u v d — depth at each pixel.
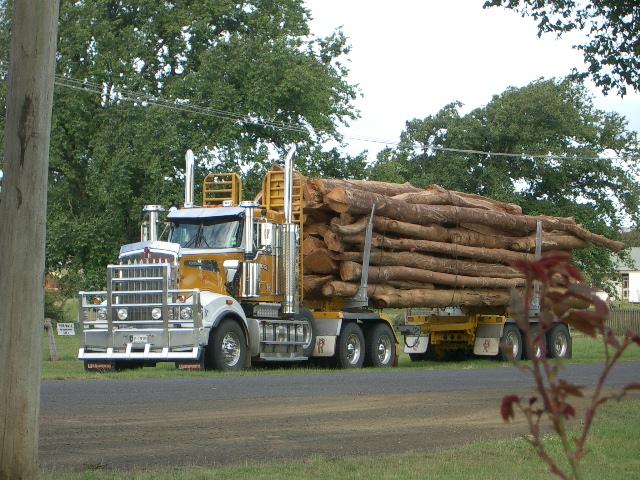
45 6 6.00
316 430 9.48
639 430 9.86
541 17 21.30
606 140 57.72
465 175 57.00
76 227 36.72
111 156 36.16
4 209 5.98
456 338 26.19
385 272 22.12
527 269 3.02
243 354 18.52
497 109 55.91
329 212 21.36
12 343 5.90
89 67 37.25
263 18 38.88
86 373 16.78
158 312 17.47
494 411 11.42
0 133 34.41
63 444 8.16
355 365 21.66
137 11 38.97
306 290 21.06
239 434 9.04
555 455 8.23
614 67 21.02
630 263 61.19
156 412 10.36
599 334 3.29
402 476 7.08
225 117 36.47
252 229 19.03
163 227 20.64
